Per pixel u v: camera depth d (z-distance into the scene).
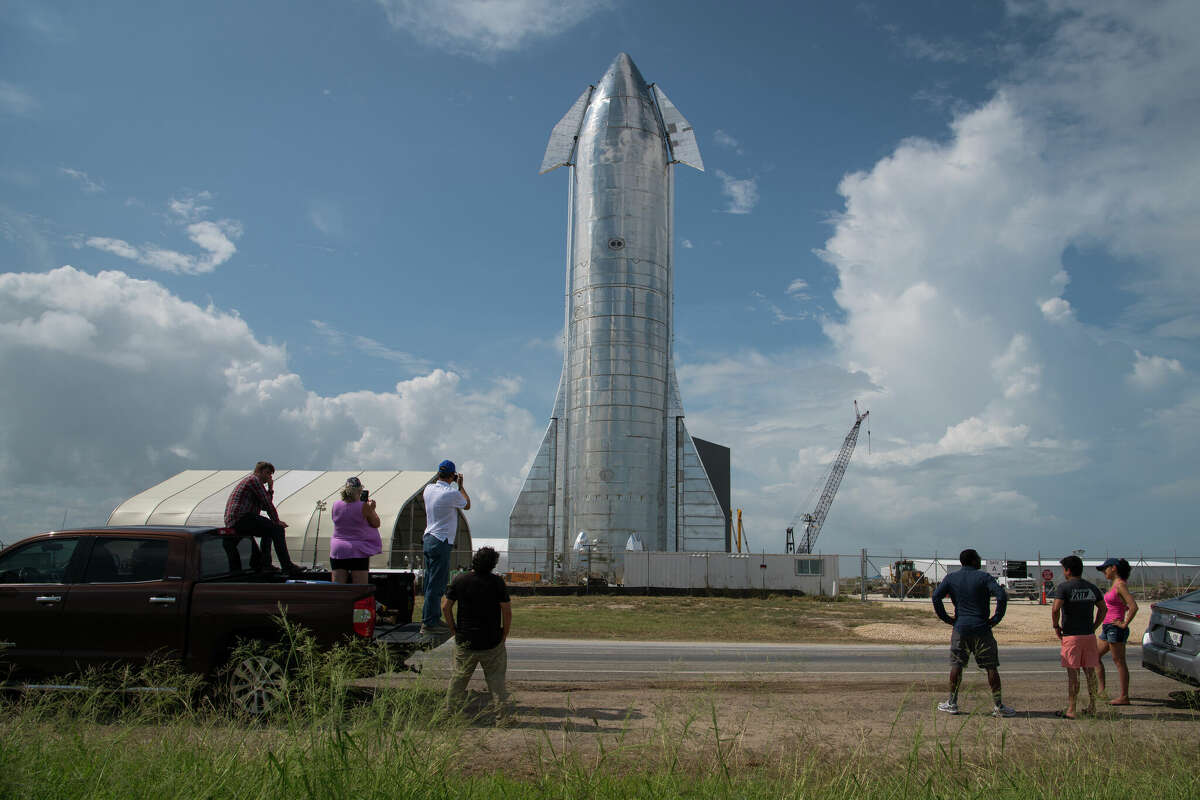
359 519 11.50
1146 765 6.96
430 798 5.35
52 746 5.79
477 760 6.83
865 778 6.41
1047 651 20.28
